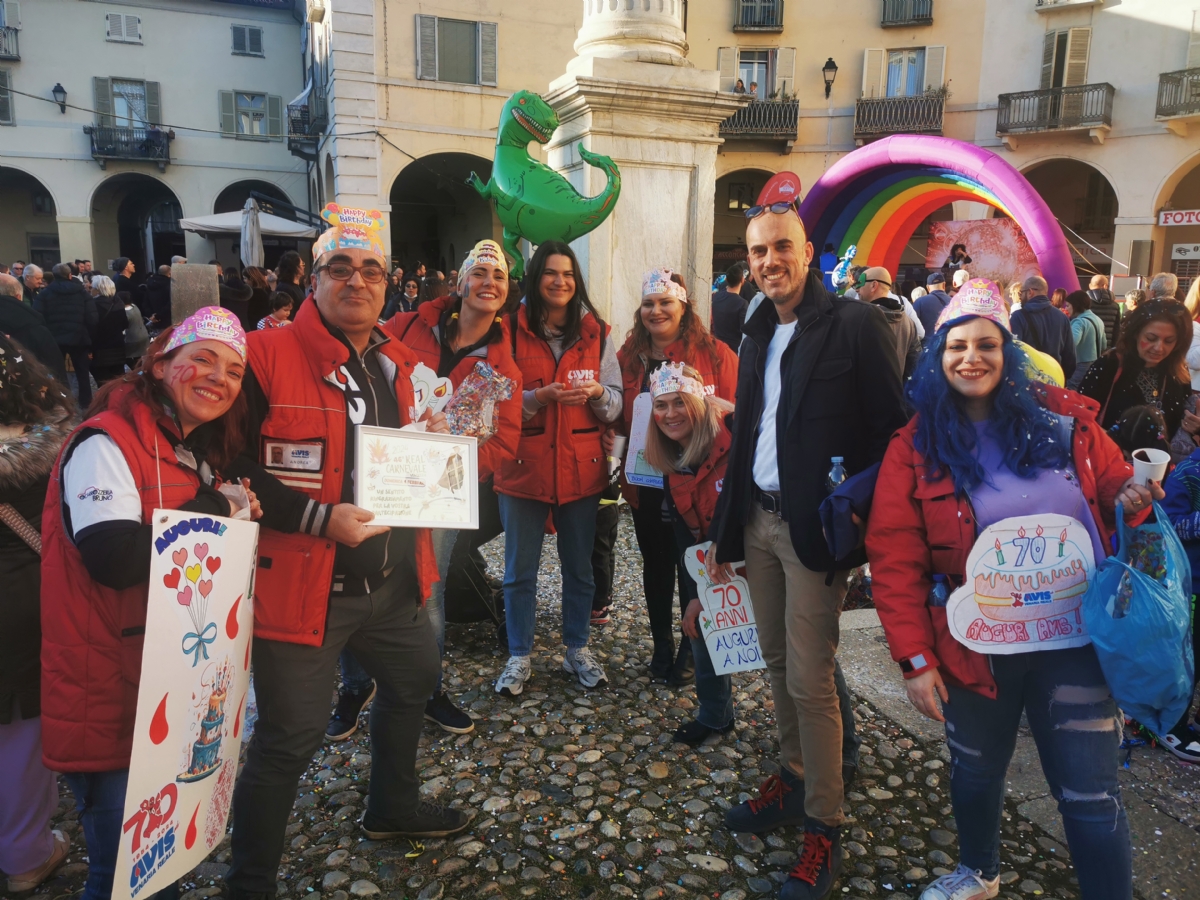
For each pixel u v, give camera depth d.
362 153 18.44
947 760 2.89
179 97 24.53
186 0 24.16
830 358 2.18
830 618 2.22
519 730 3.09
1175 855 2.35
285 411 1.99
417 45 18.44
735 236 23.70
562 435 3.25
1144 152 19.05
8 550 2.04
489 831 2.50
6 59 22.88
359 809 2.60
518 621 3.36
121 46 23.91
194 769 1.72
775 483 2.31
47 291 9.58
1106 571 1.78
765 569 2.41
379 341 2.20
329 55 18.48
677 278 3.39
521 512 3.31
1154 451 1.85
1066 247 10.21
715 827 2.54
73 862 2.33
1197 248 18.75
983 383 1.88
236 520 1.77
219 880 2.27
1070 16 19.52
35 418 2.04
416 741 2.37
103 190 25.75
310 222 25.58
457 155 20.02
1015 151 20.50
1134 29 18.80
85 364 10.01
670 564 3.49
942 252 19.06
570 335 3.29
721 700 2.97
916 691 1.92
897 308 5.09
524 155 4.31
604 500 3.99
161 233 28.55
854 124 21.70
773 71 22.20
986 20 20.52
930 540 1.96
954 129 21.20
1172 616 1.69
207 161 24.98
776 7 21.69
